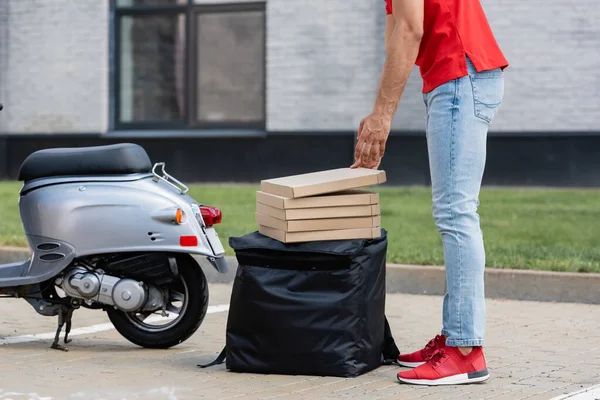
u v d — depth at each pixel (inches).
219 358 189.2
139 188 207.3
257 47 598.9
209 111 609.9
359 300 176.9
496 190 508.1
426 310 266.8
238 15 600.4
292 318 176.7
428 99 178.7
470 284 174.7
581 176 529.7
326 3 565.9
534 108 534.0
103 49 610.9
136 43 618.5
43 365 192.4
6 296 213.3
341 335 176.4
